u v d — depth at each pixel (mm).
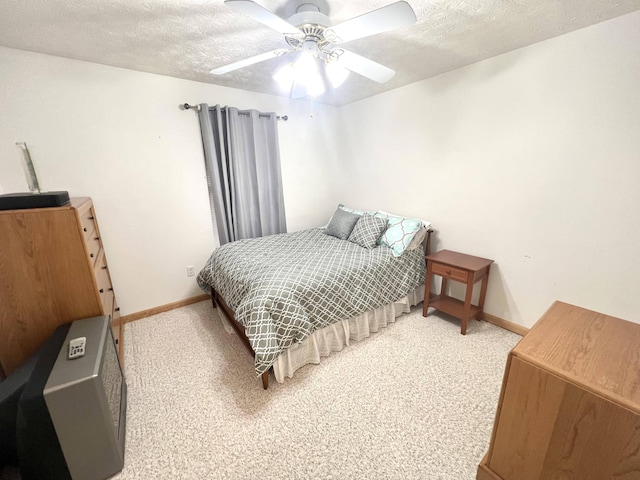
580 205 1864
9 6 1377
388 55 2088
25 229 1405
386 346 2170
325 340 2037
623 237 1728
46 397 1073
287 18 1512
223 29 1650
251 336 1647
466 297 2234
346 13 1499
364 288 2207
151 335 2381
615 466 783
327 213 3900
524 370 917
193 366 1993
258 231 3256
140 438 1452
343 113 3568
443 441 1407
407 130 2871
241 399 1696
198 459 1345
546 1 1418
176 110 2586
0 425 1196
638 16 1513
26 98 1978
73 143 2176
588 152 1785
